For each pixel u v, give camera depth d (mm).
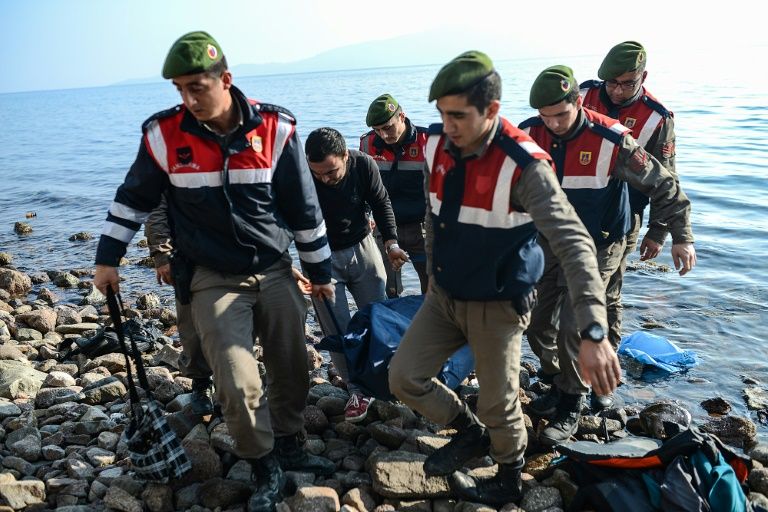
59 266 9516
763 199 10141
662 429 4031
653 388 4910
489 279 2896
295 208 3318
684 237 3910
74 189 16500
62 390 4609
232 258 3107
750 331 5777
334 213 4191
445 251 2973
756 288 6695
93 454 3746
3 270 8156
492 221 2812
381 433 3799
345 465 3658
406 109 31422
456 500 3350
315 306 4262
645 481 3145
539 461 3586
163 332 6508
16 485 3332
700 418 4465
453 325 3180
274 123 3139
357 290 4402
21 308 7203
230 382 3018
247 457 3174
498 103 2674
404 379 3123
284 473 3441
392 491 3305
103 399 4562
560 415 3900
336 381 4875
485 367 3068
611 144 3711
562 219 2662
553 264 4000
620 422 4285
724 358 5332
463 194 2861
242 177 3061
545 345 4254
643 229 9102
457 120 2637
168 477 3301
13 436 3988
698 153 14273
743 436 4148
